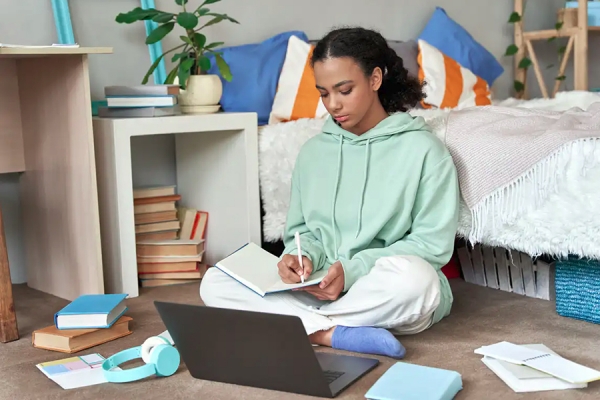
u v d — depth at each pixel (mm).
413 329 1669
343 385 1384
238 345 1378
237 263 1722
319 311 1640
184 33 2674
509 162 1828
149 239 2391
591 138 1723
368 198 1793
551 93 4039
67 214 2154
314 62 1734
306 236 1882
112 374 1459
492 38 3715
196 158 2570
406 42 3105
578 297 1803
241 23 2791
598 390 1352
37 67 2186
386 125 1798
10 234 2398
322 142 1916
